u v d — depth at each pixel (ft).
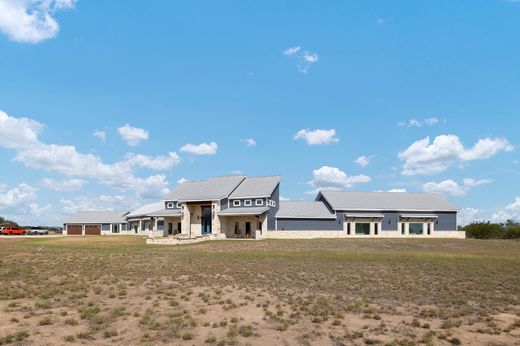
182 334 33.60
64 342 31.45
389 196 205.16
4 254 95.81
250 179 200.23
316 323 37.81
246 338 33.04
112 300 46.88
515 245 148.05
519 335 34.60
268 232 179.42
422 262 86.38
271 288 55.62
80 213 302.25
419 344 32.01
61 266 75.46
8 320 37.42
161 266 78.13
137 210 271.90
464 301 47.88
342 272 71.26
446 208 197.36
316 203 200.44
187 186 208.95
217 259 91.81
